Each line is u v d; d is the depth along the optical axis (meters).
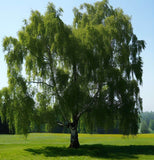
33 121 25.16
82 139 43.19
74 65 25.42
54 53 25.86
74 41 25.11
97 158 22.59
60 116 27.09
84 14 29.64
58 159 21.67
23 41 25.14
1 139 44.34
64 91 24.47
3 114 25.02
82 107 25.84
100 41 24.66
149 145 32.19
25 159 21.72
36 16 25.83
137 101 25.98
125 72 26.22
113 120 26.36
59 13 26.23
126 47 26.52
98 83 25.55
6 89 25.08
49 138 45.50
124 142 37.12
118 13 28.48
